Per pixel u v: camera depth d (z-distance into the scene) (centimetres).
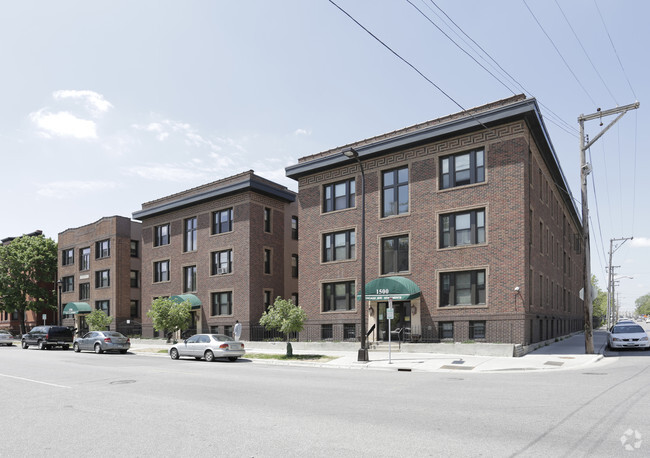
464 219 2495
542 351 2331
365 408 1005
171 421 904
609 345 2655
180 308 3241
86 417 960
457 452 672
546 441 725
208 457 666
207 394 1234
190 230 3866
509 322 2275
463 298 2456
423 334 2522
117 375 1720
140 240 4725
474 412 947
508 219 2325
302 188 3178
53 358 2666
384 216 2784
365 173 2867
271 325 2456
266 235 3581
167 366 2091
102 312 4169
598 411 935
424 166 2630
